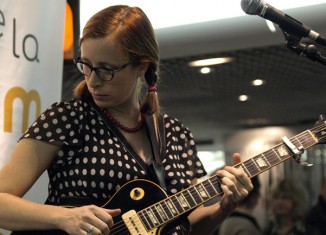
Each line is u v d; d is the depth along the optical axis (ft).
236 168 5.35
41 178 7.13
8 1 6.99
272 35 11.03
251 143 16.44
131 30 5.17
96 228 4.66
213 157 16.79
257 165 5.42
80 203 5.13
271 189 14.12
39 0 7.38
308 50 5.34
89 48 5.05
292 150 5.47
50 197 5.37
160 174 5.33
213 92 14.37
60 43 7.71
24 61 7.14
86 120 5.32
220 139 16.78
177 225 5.31
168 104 15.29
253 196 12.92
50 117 5.21
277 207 13.89
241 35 11.14
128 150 5.32
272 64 12.51
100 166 5.16
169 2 10.62
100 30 5.05
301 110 15.60
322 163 14.74
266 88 14.07
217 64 12.52
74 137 5.21
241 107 15.49
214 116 16.19
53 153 5.18
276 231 13.75
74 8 10.16
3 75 6.88
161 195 5.19
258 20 10.82
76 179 5.15
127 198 5.11
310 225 13.60
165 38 11.36
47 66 7.48
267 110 15.60
